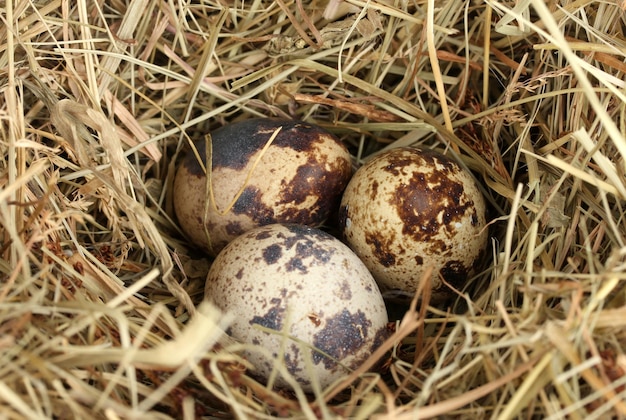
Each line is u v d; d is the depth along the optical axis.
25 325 0.16
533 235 0.18
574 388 0.16
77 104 0.18
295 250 0.18
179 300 0.19
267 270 0.18
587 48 0.19
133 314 0.18
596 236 0.18
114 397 0.16
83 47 0.19
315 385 0.16
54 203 0.18
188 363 0.16
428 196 0.19
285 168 0.19
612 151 0.19
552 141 0.19
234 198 0.19
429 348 0.17
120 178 0.19
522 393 0.16
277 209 0.19
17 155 0.18
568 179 0.19
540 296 0.17
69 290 0.18
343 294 0.18
